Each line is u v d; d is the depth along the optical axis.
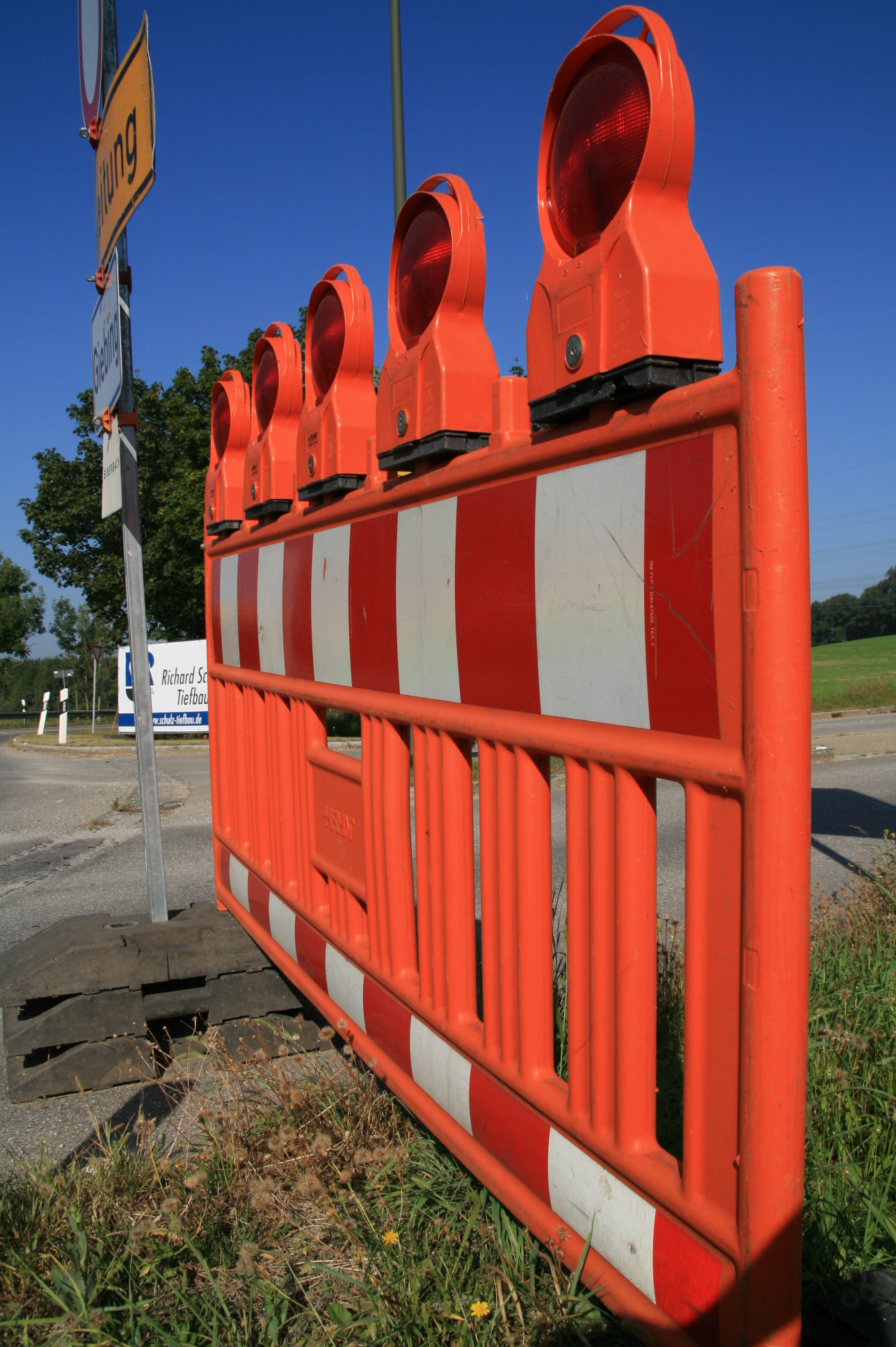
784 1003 1.12
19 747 21.05
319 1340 1.79
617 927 1.42
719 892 1.21
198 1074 3.30
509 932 1.74
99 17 4.29
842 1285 1.66
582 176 1.41
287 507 2.99
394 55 7.73
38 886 7.05
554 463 1.53
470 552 1.80
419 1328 1.76
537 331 1.51
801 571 1.10
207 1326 1.87
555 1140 1.61
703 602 1.21
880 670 39.34
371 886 2.35
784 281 1.08
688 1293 1.28
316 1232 2.18
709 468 1.19
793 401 1.09
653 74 1.28
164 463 24.62
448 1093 1.99
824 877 6.14
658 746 1.31
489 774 1.79
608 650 1.41
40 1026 3.26
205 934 3.60
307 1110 2.58
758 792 1.12
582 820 1.51
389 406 2.09
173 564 22.89
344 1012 2.63
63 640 82.25
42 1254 2.08
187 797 11.92
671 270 1.26
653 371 1.25
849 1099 2.32
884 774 11.55
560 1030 2.68
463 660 1.85
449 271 1.84
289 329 2.99
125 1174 2.42
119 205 3.99
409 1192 2.21
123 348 4.27
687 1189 1.28
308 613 2.76
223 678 3.83
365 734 2.35
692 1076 1.26
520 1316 1.68
